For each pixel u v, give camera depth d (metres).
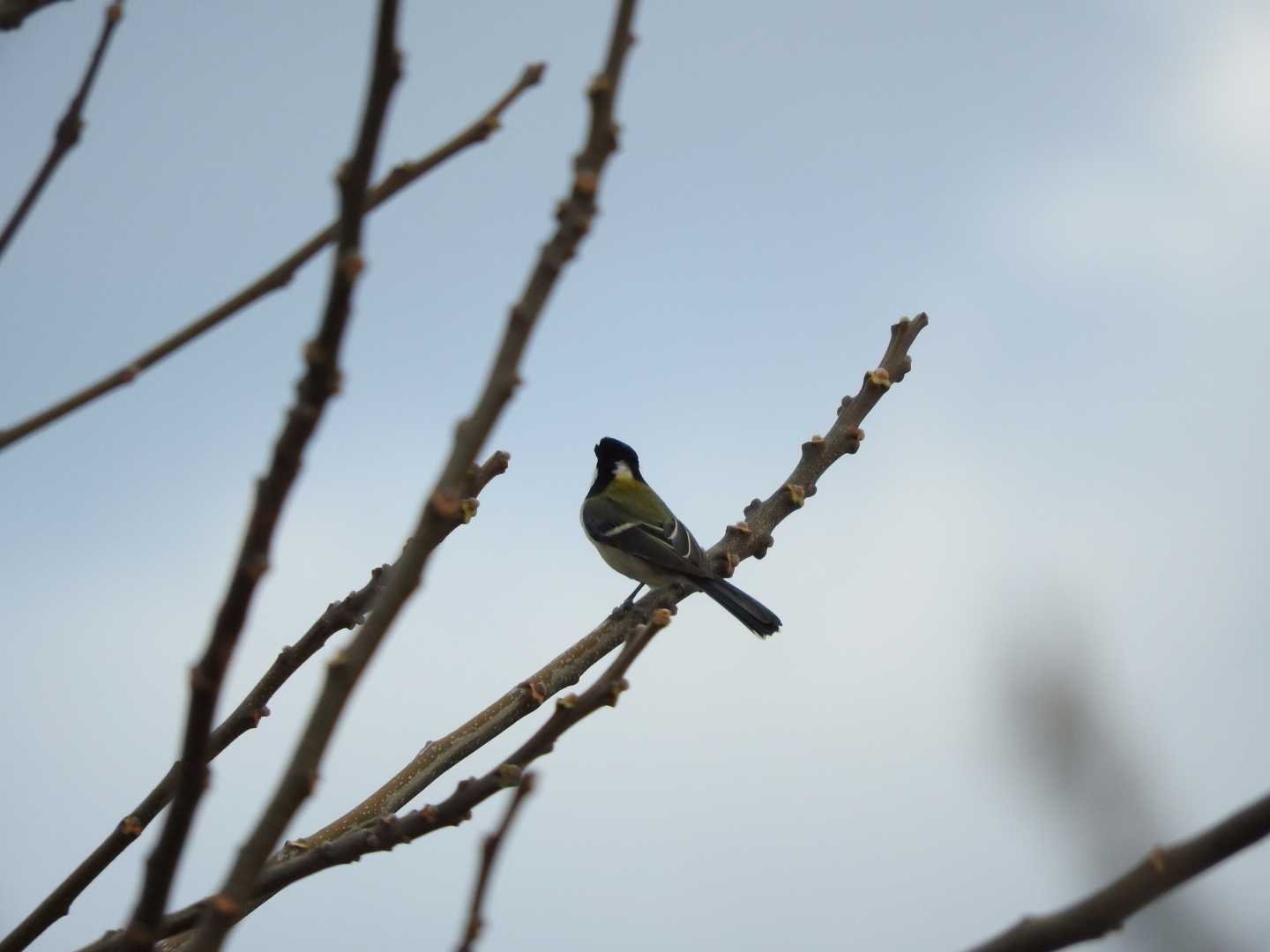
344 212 3.88
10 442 5.39
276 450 3.88
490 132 5.66
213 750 7.76
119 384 5.54
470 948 4.20
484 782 5.16
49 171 5.40
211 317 5.63
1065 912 3.67
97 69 5.44
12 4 5.16
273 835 4.22
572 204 4.26
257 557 3.93
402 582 4.30
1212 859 3.50
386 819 5.38
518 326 4.30
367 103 3.88
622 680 4.89
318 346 3.86
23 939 6.50
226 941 4.14
